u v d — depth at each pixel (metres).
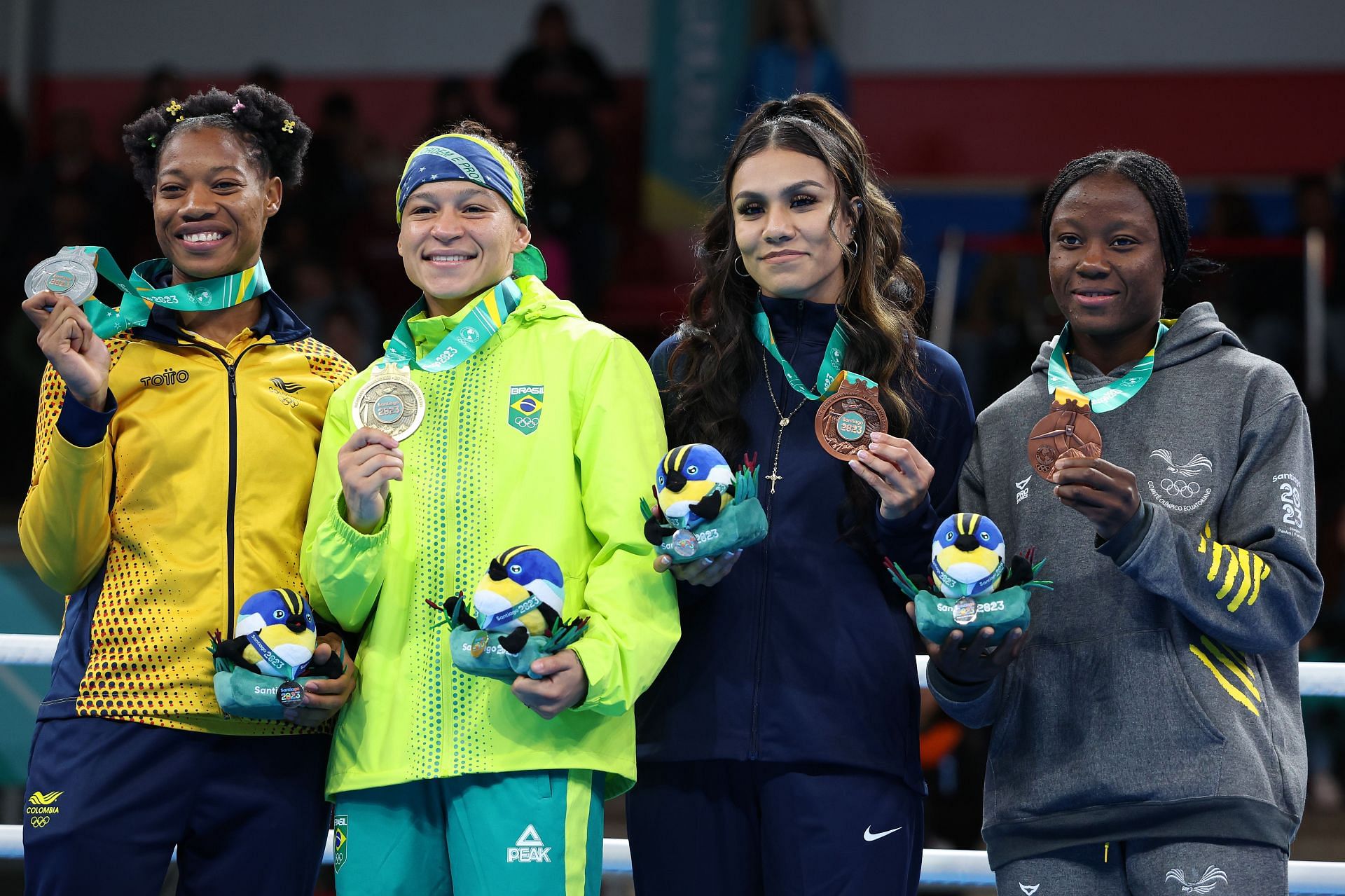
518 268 9.66
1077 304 9.01
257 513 9.30
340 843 8.66
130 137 10.17
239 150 9.82
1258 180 35.31
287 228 29.69
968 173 36.59
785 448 9.20
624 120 36.88
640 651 8.24
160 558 9.16
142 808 8.84
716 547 8.18
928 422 9.34
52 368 9.57
